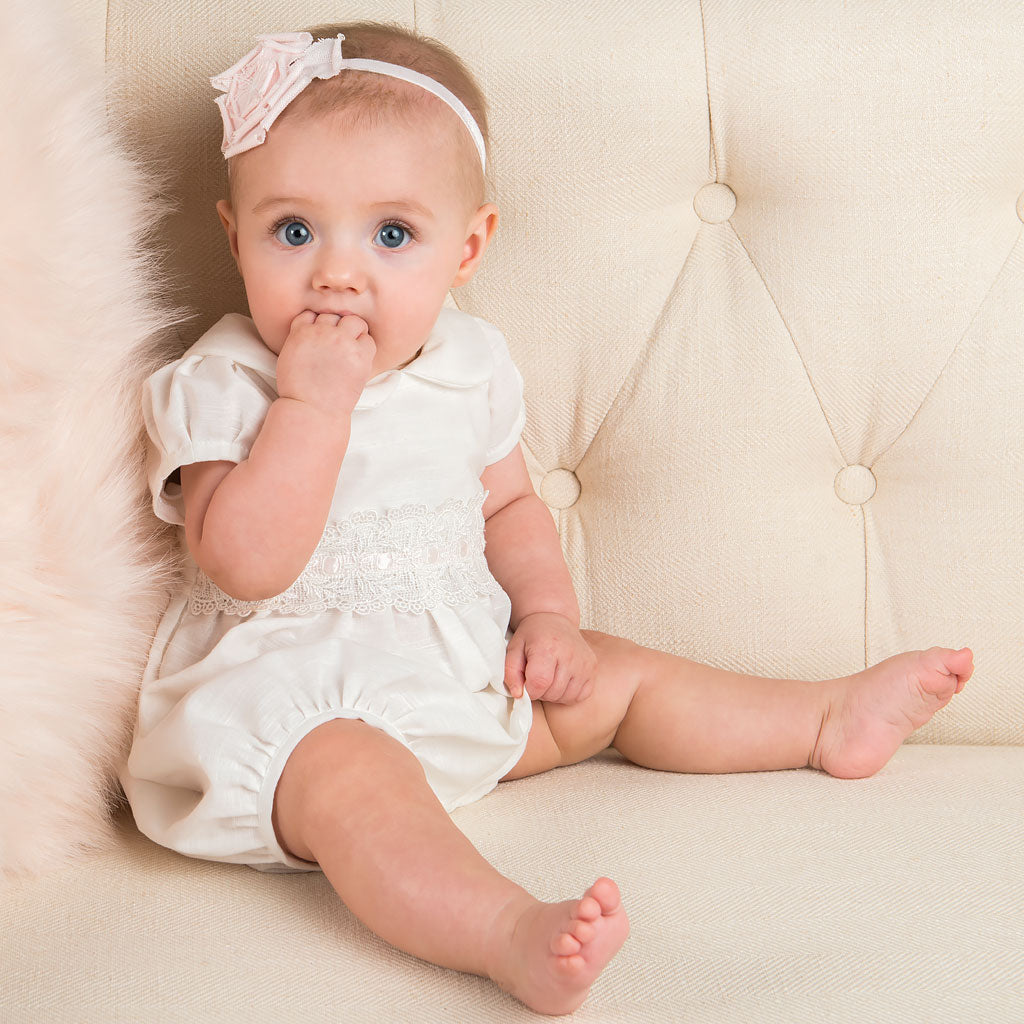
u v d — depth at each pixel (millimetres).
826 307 1240
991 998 721
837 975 740
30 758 871
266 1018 709
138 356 1011
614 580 1270
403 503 1061
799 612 1250
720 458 1246
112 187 986
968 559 1245
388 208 1014
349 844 820
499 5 1215
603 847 912
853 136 1220
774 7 1225
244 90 1033
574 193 1229
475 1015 723
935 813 973
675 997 727
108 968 755
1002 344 1237
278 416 960
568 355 1258
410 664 969
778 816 968
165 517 988
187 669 978
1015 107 1222
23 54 933
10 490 891
